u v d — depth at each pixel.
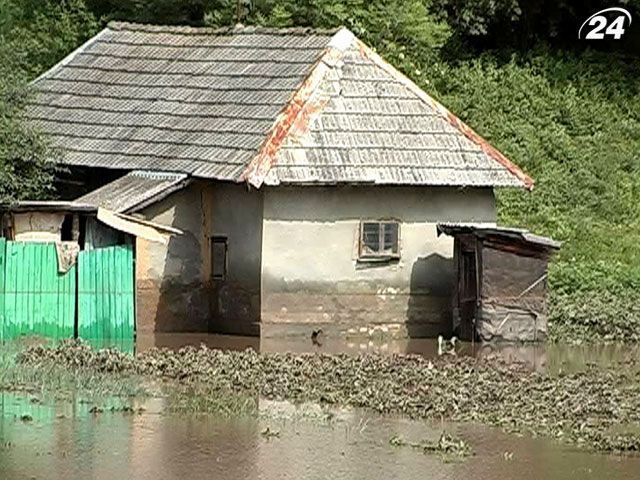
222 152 65.31
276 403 49.91
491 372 55.59
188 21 91.00
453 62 93.44
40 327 61.81
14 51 72.00
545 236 76.81
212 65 72.31
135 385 52.03
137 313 64.38
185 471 41.34
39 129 70.06
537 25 96.12
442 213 67.00
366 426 47.00
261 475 41.12
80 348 57.69
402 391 51.69
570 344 64.19
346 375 54.06
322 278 64.94
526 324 63.88
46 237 62.88
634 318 66.75
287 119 64.88
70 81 75.25
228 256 65.50
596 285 71.12
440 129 67.19
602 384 53.94
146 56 75.25
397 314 66.19
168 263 65.12
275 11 86.06
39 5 94.06
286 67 69.19
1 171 65.62
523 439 45.84
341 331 65.25
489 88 89.75
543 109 89.19
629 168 86.69
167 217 65.38
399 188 66.19
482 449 44.47
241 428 46.31
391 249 66.19
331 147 64.75
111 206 63.44
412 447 44.47
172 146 67.69
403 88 68.06
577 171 84.12
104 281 62.78
